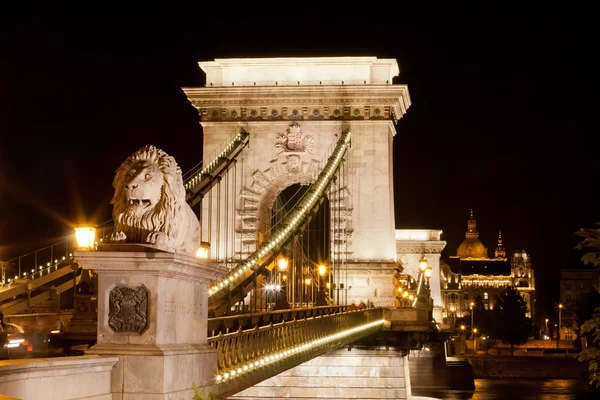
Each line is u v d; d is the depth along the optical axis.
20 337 32.56
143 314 20.00
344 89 89.12
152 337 19.97
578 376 159.12
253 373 32.19
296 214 64.25
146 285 20.03
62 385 18.00
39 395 17.28
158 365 19.73
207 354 22.66
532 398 119.19
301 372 73.25
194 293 22.34
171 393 20.12
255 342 32.44
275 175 89.38
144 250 20.03
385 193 88.56
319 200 71.56
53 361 17.66
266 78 91.06
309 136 89.62
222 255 88.69
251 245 88.62
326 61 90.75
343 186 88.62
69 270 53.56
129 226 20.30
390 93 88.88
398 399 73.00
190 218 21.83
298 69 90.94
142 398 19.67
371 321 68.00
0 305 50.09
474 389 121.19
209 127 90.19
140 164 20.25
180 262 20.39
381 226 88.31
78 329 26.72
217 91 89.81
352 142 89.12
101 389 19.33
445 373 117.81
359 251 88.31
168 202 20.39
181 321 21.34
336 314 52.00
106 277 20.16
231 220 89.19
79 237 32.69
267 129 89.94
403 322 73.69
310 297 74.06
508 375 160.50
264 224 90.25
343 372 73.25
